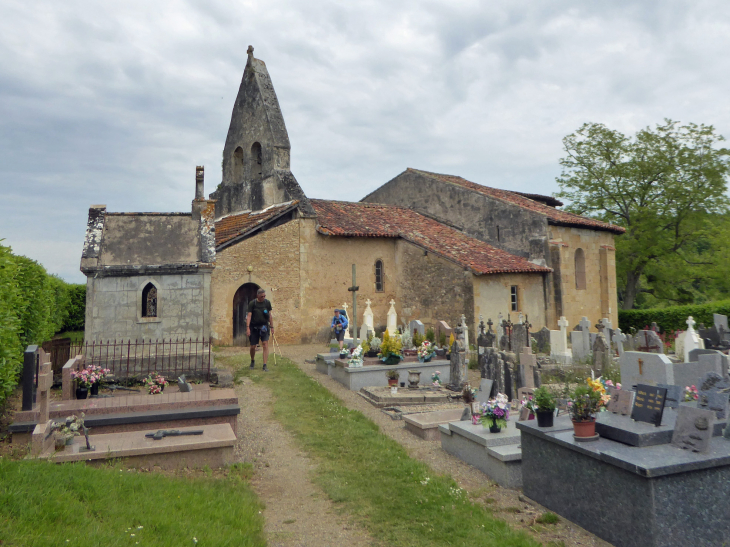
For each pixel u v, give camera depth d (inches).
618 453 194.4
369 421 370.0
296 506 230.8
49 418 302.5
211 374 472.7
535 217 920.3
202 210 558.3
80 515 174.6
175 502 205.5
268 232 794.8
